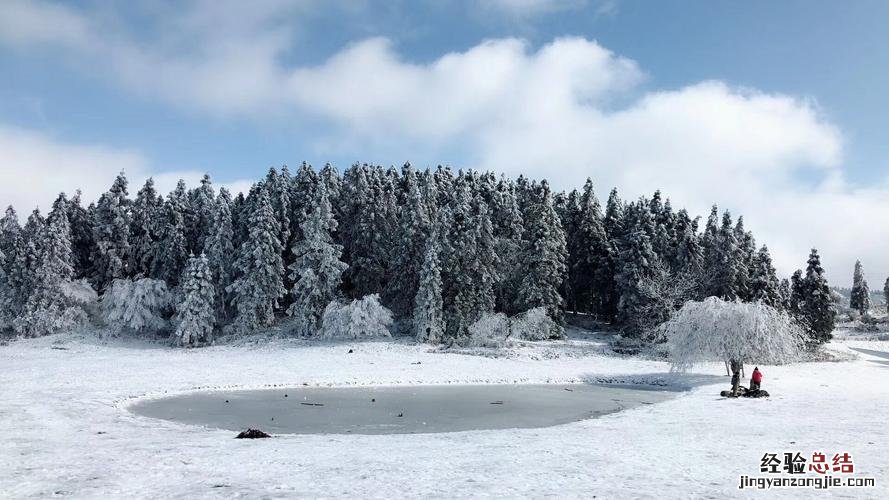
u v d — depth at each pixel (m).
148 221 70.12
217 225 66.06
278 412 27.83
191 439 19.62
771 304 60.16
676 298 58.53
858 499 10.79
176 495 11.39
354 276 67.44
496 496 11.10
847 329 94.56
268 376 39.25
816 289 64.81
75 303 63.41
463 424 25.27
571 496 11.05
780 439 18.52
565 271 67.19
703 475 13.02
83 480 12.68
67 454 15.89
